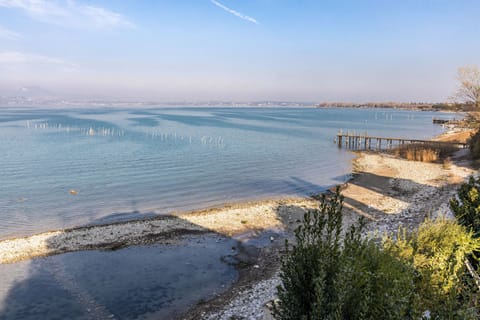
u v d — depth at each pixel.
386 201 22.47
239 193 25.77
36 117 123.06
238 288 11.95
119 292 11.86
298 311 5.56
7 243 15.76
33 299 11.39
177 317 10.37
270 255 14.76
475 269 7.94
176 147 50.22
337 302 4.80
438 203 20.56
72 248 15.34
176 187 27.34
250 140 60.84
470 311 4.99
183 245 15.80
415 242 8.05
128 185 27.81
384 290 5.28
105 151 45.34
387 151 46.44
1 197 23.97
